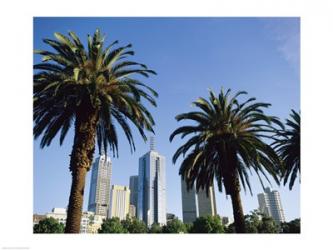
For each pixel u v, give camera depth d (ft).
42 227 235.20
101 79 54.08
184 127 69.31
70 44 54.19
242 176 75.87
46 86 49.47
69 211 48.65
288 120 84.64
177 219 291.17
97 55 55.11
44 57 50.24
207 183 74.13
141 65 58.85
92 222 469.57
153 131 59.93
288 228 214.69
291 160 83.15
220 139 67.00
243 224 62.23
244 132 68.39
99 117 57.06
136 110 55.01
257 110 68.08
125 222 306.76
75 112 57.21
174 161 71.00
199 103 68.90
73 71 51.75
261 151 65.87
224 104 69.26
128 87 54.60
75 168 51.75
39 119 54.65
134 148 62.69
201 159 69.46
